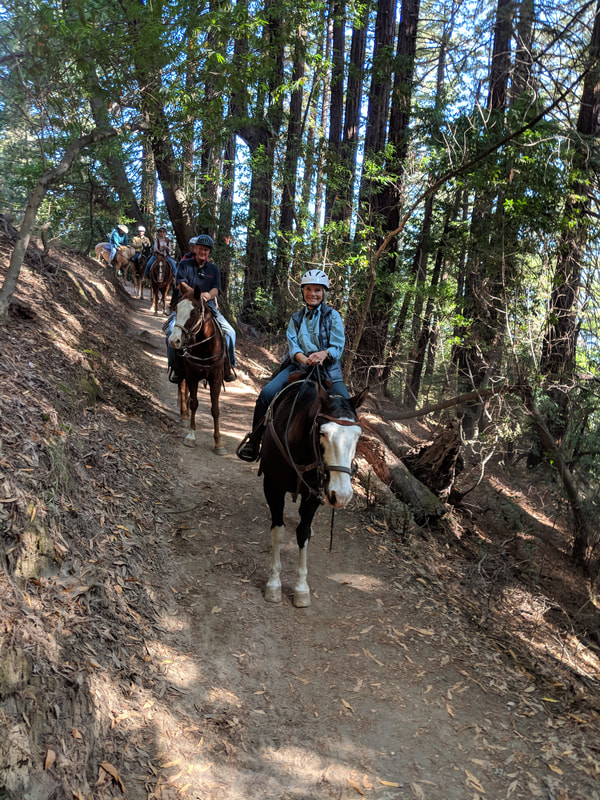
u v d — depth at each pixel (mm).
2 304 7090
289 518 7027
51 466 4930
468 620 6113
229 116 10547
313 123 21859
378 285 13844
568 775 4145
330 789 3785
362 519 7500
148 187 17250
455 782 3959
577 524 9391
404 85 14641
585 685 5621
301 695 4492
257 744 4008
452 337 13195
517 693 4984
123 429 7672
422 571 6750
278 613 5309
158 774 3600
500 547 8906
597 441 9594
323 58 12992
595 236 9820
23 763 3020
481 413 12836
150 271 17672
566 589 8492
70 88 7473
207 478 7562
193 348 7695
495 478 12617
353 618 5477
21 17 6422
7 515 4039
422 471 9492
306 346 5230
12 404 5340
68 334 8750
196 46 8820
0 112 7363
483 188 10180
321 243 13453
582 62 9023
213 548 6062
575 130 9883
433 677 4930
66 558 4477
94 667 3895
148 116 9672
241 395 12156
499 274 10539
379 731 4281
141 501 6238
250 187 17469
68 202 12805
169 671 4359
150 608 4840
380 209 14883
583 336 10852
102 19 7586
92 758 3463
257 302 18047
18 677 3283
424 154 14344
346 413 4352
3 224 10977
